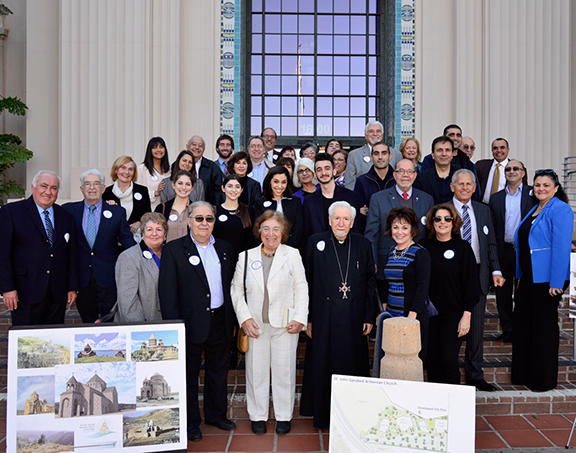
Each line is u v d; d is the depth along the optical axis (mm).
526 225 4910
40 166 8797
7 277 4098
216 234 4863
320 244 4371
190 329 3994
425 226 4605
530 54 8766
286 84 9586
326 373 4234
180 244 4039
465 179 4711
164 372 3434
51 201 4227
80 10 8438
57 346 3318
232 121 9016
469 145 6309
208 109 8953
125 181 5355
